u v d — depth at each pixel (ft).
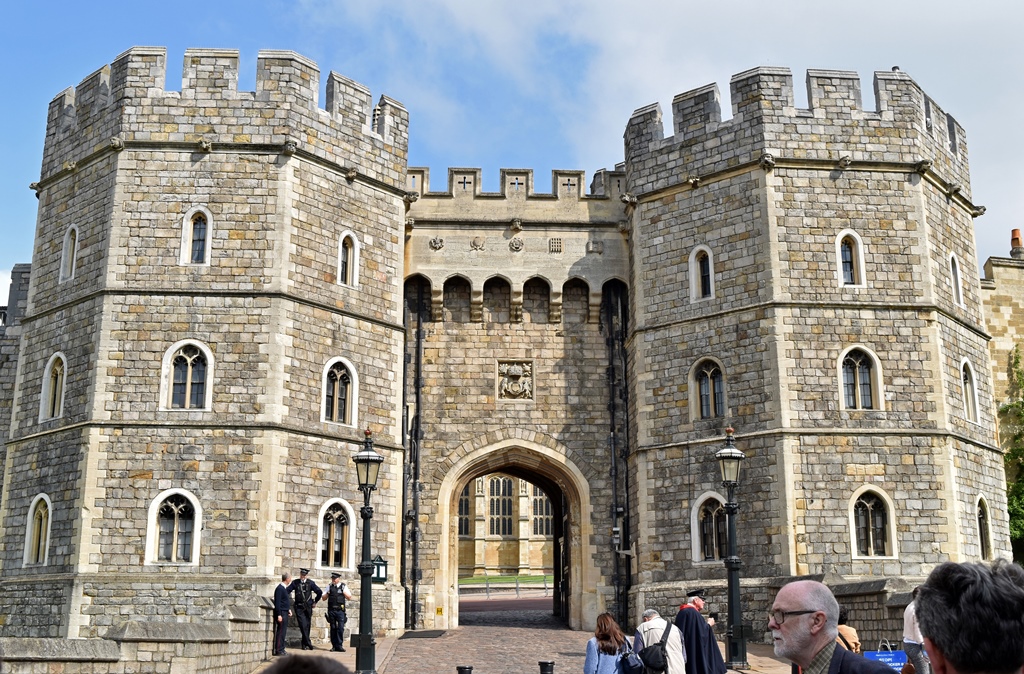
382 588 90.27
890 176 93.86
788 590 19.97
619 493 102.22
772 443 87.92
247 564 82.79
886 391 89.45
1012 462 109.60
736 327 92.12
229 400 85.97
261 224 89.45
